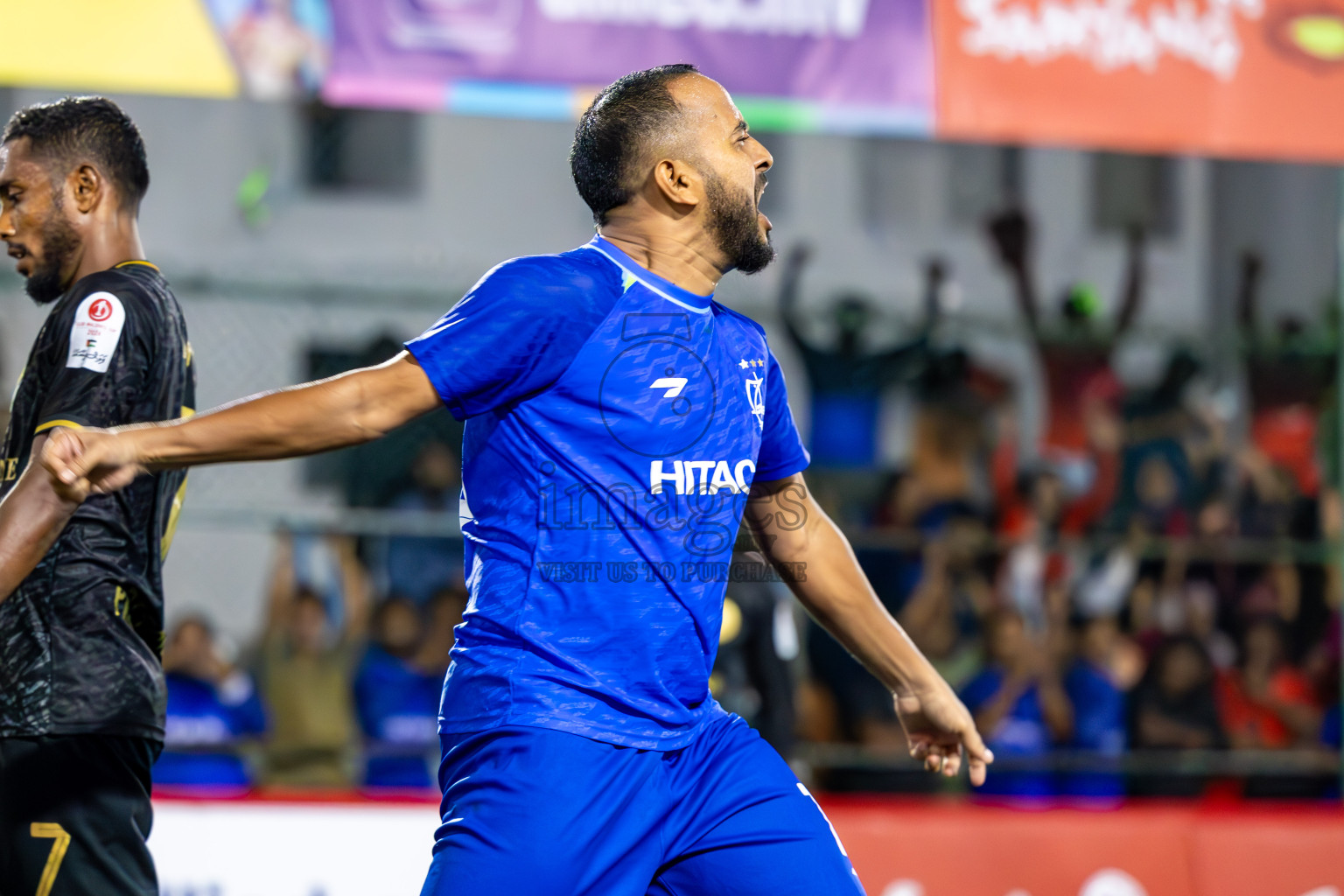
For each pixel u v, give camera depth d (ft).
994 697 41.22
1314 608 43.06
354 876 28.35
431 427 40.16
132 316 16.15
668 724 14.19
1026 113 31.78
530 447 13.73
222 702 37.58
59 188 16.94
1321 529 45.16
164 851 27.73
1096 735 40.73
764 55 31.22
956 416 48.88
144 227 43.57
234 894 27.84
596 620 13.76
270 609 38.58
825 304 51.80
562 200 47.32
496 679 13.64
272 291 41.96
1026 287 52.34
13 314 39.47
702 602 14.35
